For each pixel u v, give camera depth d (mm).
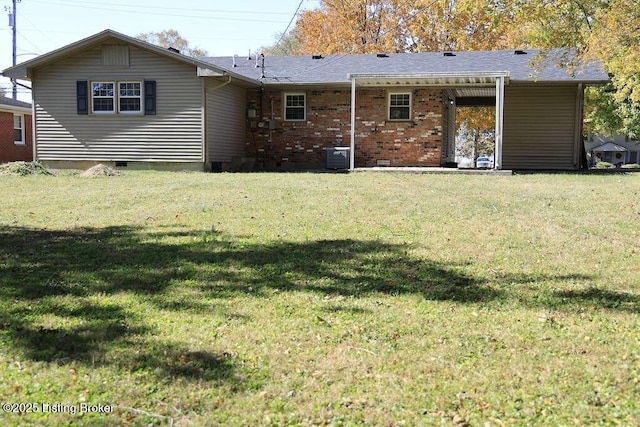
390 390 3314
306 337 4133
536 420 2984
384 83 19312
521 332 4258
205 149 18031
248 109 21266
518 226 8133
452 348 3941
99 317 4496
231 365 3633
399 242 7168
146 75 18203
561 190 12211
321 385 3373
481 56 21859
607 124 31031
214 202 10258
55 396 3189
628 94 22859
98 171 15461
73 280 5508
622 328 4352
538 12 17953
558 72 19750
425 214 9047
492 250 6777
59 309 4680
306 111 20906
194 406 3113
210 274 5758
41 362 3619
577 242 7195
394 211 9312
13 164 16328
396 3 30891
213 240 7242
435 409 3107
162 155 18281
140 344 3951
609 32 14586
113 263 6172
